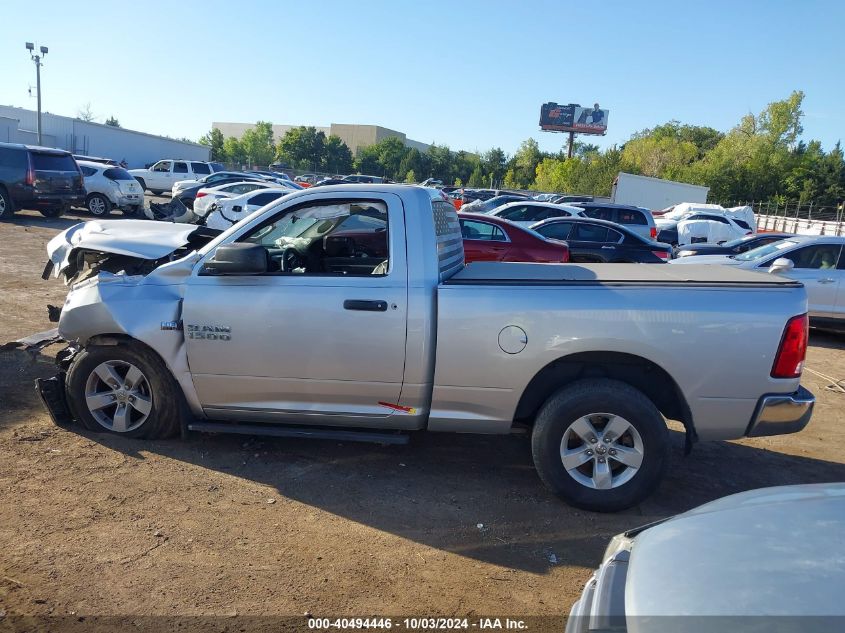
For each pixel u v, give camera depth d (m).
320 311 4.21
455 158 99.69
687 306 3.94
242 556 3.47
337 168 90.88
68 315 4.63
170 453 4.65
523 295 4.05
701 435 4.09
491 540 3.79
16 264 11.50
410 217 4.28
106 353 4.64
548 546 3.75
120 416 4.77
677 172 72.19
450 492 4.36
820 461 5.31
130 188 20.86
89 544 3.49
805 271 10.63
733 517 2.33
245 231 4.48
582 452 4.08
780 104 74.12
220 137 88.00
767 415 3.96
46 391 4.82
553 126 95.62
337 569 3.41
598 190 61.88
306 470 4.56
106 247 4.99
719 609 1.83
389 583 3.32
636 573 2.11
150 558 3.40
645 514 4.19
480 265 5.30
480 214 11.52
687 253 14.29
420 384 4.22
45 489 4.03
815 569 1.95
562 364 4.19
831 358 9.52
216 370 4.42
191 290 4.43
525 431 4.41
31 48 34.53
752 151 72.06
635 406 3.96
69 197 18.50
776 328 3.90
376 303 4.15
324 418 4.43
